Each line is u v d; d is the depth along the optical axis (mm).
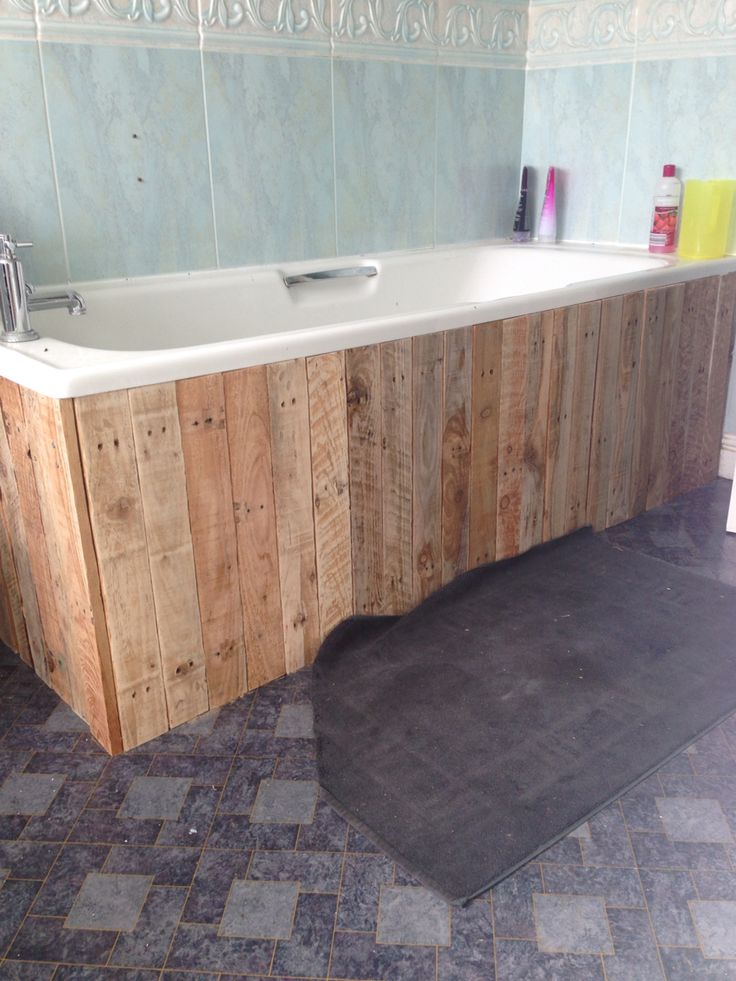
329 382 1506
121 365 1248
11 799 1330
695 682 1592
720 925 1100
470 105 2604
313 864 1202
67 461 1233
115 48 1861
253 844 1238
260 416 1429
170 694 1468
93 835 1258
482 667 1640
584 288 1921
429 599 1841
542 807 1294
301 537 1566
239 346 1375
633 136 2539
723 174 2369
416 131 2484
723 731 1467
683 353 2268
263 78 2109
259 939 1089
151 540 1356
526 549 2049
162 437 1319
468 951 1066
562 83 2660
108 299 1930
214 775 1377
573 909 1125
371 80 2326
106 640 1354
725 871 1183
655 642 1715
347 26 2229
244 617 1530
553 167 2744
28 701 1569
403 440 1671
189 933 1099
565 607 1843
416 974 1038
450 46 2484
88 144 1885
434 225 2633
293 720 1507
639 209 2586
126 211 1984
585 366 1997
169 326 2043
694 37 2324
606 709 1518
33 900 1148
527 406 1898
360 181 2396
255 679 1589
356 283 2424
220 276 2139
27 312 1440
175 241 2082
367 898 1146
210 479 1398
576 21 2568
